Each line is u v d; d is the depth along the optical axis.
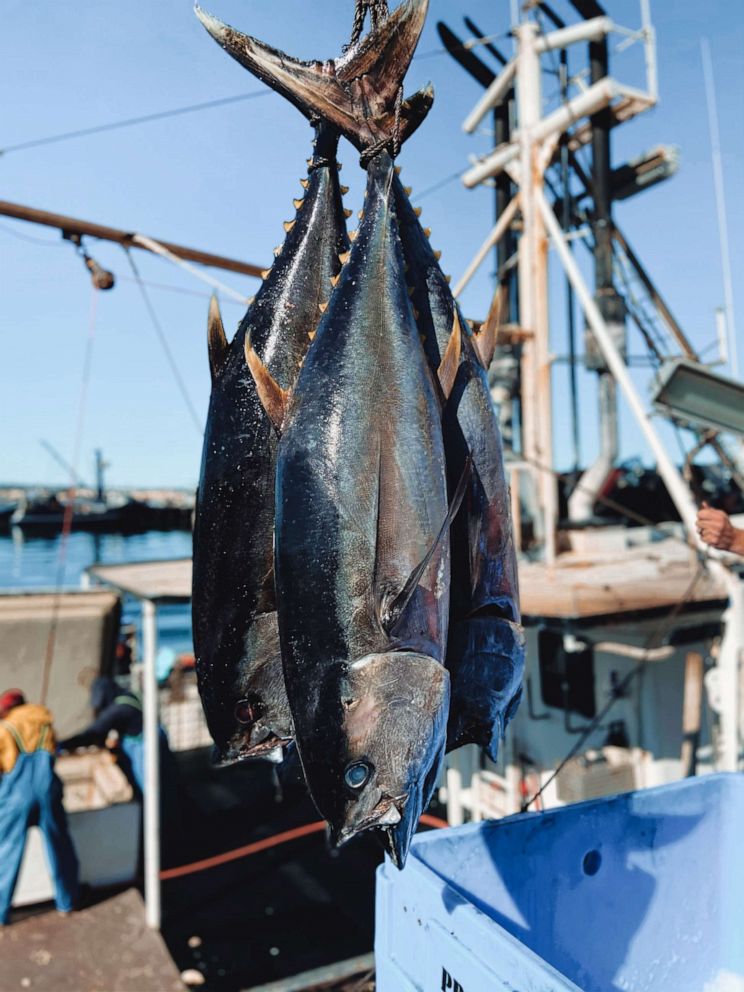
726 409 4.04
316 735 1.38
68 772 7.23
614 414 8.40
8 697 5.82
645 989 1.78
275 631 1.64
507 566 1.59
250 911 6.22
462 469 1.57
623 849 1.83
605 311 8.27
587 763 5.37
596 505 9.55
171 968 4.84
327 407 1.45
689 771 4.85
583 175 8.73
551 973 1.15
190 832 7.80
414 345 1.52
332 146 1.88
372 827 1.37
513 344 8.17
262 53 1.61
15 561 51.66
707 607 5.07
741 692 5.22
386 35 1.63
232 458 1.65
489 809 6.16
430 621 1.39
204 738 10.50
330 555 1.40
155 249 5.32
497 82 9.00
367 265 1.55
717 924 1.91
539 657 6.00
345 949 5.62
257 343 1.73
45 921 5.45
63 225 5.11
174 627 25.50
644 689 5.33
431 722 1.37
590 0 8.07
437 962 1.43
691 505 5.62
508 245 9.54
